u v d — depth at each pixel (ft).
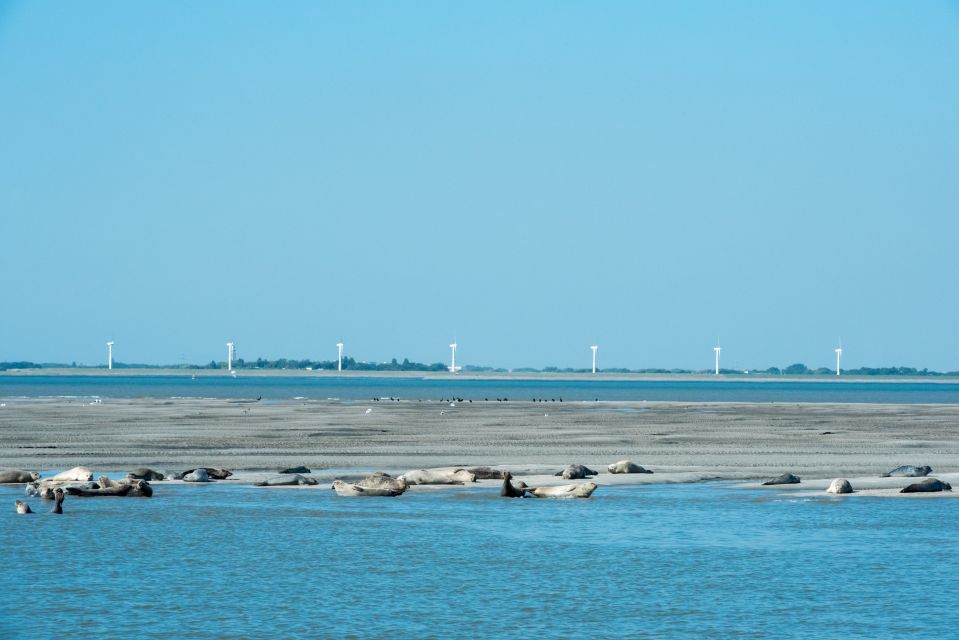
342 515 392.88
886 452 631.97
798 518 387.75
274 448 635.66
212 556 314.76
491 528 366.02
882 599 266.16
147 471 484.33
